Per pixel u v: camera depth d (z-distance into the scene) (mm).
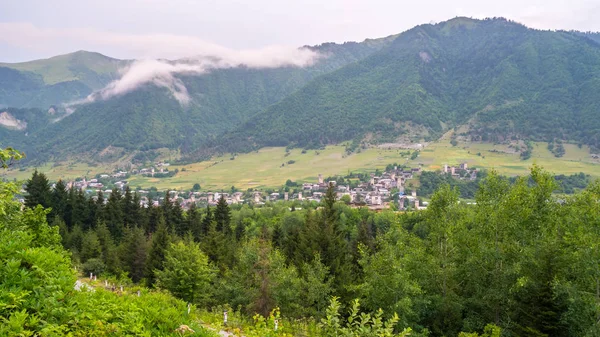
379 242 31719
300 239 47438
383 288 27031
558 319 24484
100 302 9547
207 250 50406
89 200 82375
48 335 7152
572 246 25984
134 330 8898
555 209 29109
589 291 24562
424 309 28391
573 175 172250
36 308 7559
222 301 32219
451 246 31438
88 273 54000
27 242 9391
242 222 95812
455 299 29625
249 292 30109
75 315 7996
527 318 25891
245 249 33062
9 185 16016
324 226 44344
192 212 82188
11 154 15766
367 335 10570
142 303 10789
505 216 28797
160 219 74750
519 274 26578
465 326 27453
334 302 11531
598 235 24469
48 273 8469
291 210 122375
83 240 63750
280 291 28891
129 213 82312
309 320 27578
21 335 6699
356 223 98875
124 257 54500
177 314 10430
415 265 30406
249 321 25781
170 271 34094
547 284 24531
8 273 7906
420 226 49750
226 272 38531
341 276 36531
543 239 26969
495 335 20875
